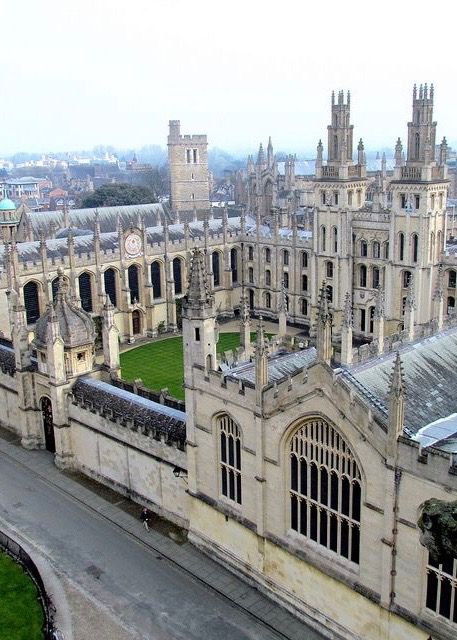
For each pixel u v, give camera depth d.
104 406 68.12
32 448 78.88
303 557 48.41
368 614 44.59
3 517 64.38
